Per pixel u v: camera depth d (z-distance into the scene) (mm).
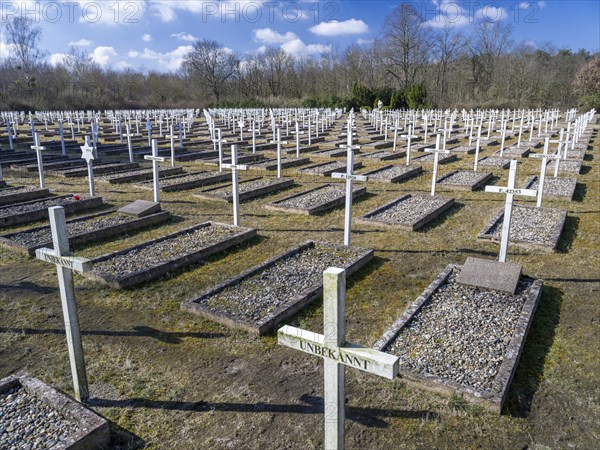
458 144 22344
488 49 61875
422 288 6219
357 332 5105
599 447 3412
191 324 5223
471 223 9211
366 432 3568
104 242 8102
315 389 4102
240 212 10266
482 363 4273
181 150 20156
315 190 12078
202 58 69562
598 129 30281
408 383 4094
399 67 66812
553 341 4820
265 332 5012
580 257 7211
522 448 3404
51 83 57594
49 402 3611
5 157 17672
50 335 5039
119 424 3678
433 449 3400
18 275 6613
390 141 23266
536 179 13320
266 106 60688
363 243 8086
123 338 4945
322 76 69562
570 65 60906
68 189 12469
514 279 5715
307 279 6277
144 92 69125
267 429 3621
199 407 3877
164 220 9500
